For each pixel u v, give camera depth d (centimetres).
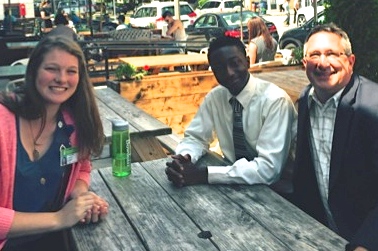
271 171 283
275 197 259
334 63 268
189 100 751
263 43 902
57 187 246
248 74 309
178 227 228
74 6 2544
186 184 276
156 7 2295
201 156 332
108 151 472
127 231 228
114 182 285
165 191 271
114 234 225
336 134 270
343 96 269
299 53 840
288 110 302
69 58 235
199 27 1661
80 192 257
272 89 305
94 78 952
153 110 739
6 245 243
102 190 275
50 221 225
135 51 1173
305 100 288
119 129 292
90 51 1113
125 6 3061
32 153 234
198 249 208
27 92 232
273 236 216
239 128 316
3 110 226
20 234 221
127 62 811
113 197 265
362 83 270
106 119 412
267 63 817
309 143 291
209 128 334
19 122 229
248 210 243
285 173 326
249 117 306
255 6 2861
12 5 2280
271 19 2773
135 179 290
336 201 277
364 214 274
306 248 205
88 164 271
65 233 258
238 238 215
